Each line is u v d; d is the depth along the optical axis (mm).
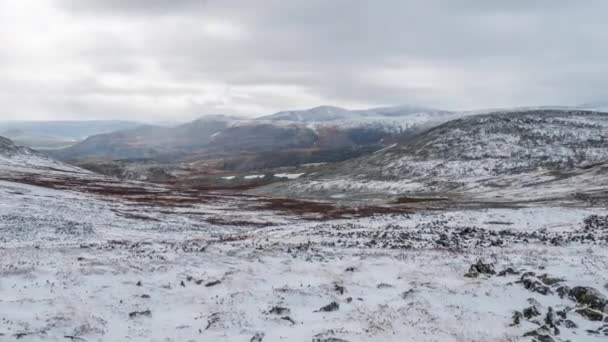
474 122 123000
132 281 15555
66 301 13133
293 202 72625
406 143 126875
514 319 12617
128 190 87188
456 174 93875
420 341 11234
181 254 20375
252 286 15844
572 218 36156
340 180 106688
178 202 68750
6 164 122812
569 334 11805
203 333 11781
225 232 41625
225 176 176000
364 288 15961
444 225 34125
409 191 88375
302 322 12727
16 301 12750
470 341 11234
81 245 24125
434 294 14883
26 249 20281
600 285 14875
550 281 15727
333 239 27812
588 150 94250
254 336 11453
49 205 46812
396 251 22547
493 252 22172
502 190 77375
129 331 11766
